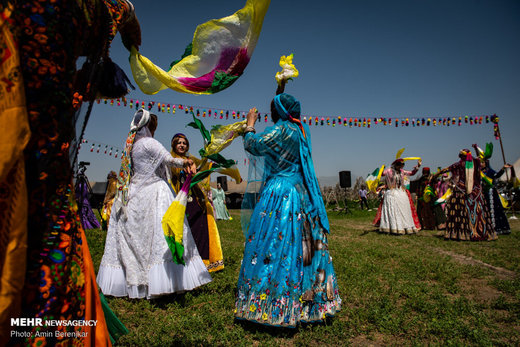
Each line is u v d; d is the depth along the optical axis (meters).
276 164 2.94
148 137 3.82
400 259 5.62
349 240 8.09
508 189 15.16
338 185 26.36
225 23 2.20
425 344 2.61
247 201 3.24
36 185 1.16
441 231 10.67
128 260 3.52
